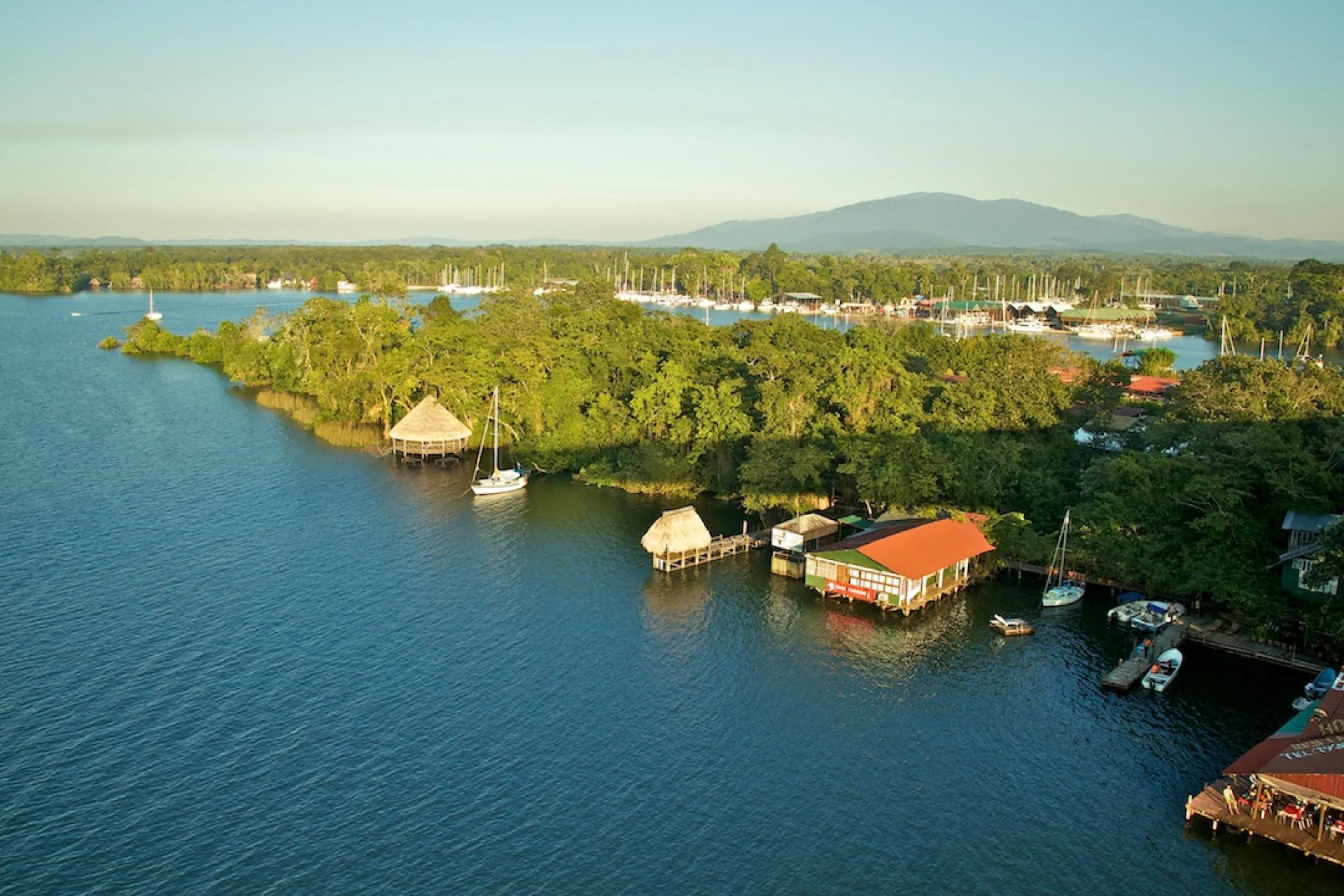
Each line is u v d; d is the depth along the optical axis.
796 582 83.50
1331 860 46.09
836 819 50.34
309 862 45.72
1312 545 68.75
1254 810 48.84
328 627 71.38
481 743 56.44
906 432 97.38
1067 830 49.75
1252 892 45.19
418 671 65.06
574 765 54.53
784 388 108.06
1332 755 47.25
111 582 78.62
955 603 78.94
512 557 88.00
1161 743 57.84
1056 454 97.38
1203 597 75.88
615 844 47.75
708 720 59.91
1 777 51.50
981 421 100.88
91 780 51.47
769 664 67.69
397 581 81.12
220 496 104.88
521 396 128.00
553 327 147.38
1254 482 76.75
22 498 101.25
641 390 117.56
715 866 46.41
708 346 131.00
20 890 43.12
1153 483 79.00
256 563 84.31
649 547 85.25
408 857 46.28
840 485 101.69
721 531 96.69
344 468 118.75
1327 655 66.19
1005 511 90.44
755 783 53.41
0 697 59.56
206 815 48.91
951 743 57.78
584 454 121.12
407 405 139.00
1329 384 95.31
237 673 63.69
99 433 133.62
